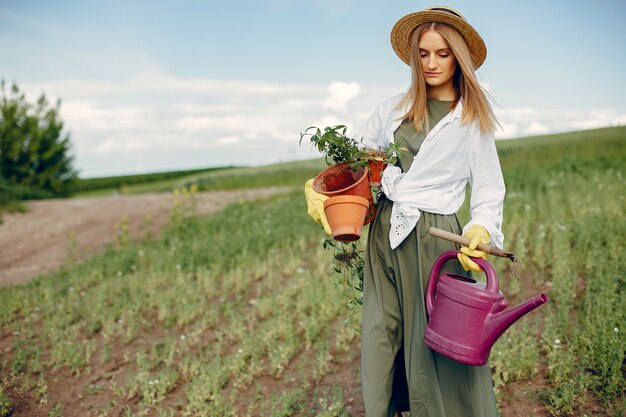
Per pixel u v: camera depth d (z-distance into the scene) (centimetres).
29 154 3136
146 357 518
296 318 580
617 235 665
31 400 442
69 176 3312
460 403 265
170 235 1120
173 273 794
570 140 1917
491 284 250
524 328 441
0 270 1018
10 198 1711
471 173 281
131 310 637
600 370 384
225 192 1938
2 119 3102
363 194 281
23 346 552
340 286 581
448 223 280
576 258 616
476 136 276
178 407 415
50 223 1443
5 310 663
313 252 869
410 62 287
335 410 378
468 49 279
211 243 942
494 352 415
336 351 491
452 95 289
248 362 484
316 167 2797
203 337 556
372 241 296
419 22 283
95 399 440
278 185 2358
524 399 374
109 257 959
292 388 432
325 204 276
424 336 265
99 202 1739
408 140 288
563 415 351
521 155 1764
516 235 795
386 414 277
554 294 533
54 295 742
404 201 279
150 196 1898
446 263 277
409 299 282
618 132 1862
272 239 942
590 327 428
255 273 764
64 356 514
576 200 909
